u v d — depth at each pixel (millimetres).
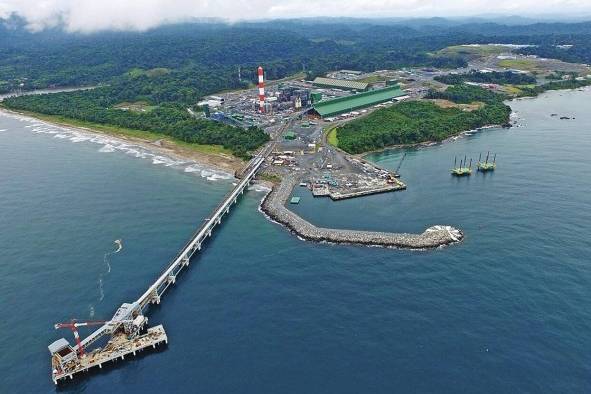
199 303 160000
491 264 177000
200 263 186000
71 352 134375
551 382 122625
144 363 135000
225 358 134500
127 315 147125
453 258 182750
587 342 135500
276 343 139125
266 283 170000
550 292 158375
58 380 129500
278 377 126812
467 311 149875
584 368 126625
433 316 148125
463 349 134375
